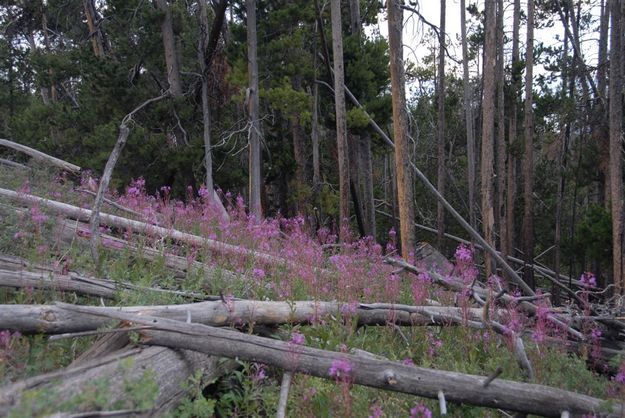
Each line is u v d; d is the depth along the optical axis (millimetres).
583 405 4508
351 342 5547
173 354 4281
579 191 29156
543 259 28047
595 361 6355
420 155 27875
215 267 6719
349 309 5836
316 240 10344
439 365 5500
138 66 20234
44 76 22625
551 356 5812
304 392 4277
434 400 4707
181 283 6391
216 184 18891
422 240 28594
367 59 19047
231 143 19516
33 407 2850
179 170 18484
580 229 16797
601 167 19156
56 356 4289
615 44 14234
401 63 12148
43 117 21516
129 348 4234
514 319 6004
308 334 5523
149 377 3553
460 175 30219
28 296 5012
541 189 27797
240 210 9930
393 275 7332
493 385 4484
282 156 20984
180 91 19562
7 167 11836
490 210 15391
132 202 9523
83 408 3090
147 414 3400
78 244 6820
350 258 8016
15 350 4168
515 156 22953
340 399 4293
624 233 13984
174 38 19844
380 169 33125
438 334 6445
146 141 17922
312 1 18156
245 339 4457
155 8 19312
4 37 29000
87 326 4395
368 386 4520
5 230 6371
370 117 17422
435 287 8219
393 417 4395
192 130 20000
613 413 4535
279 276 6703
